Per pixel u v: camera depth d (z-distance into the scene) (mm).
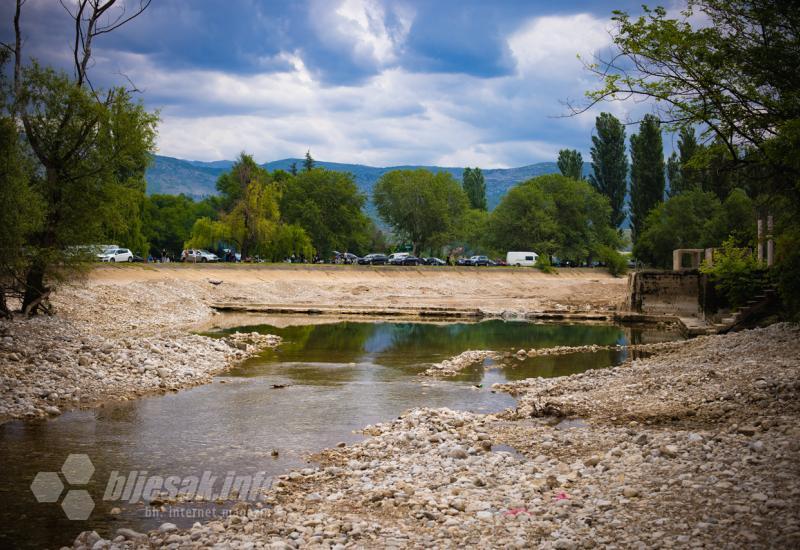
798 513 9305
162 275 68750
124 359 25734
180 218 137125
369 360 32375
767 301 38250
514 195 129750
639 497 10883
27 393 20547
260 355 33438
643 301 58250
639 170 112375
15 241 29594
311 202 118438
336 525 10695
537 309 66062
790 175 17531
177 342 31234
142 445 16375
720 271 41969
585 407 19391
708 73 16203
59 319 34906
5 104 30359
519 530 10047
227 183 133625
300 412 20438
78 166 33969
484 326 52312
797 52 16344
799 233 22531
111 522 11531
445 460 14484
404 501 11805
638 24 16062
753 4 16625
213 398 22250
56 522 11516
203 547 10023
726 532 9008
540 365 31062
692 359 26578
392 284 92062
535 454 15000
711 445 13383
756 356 24609
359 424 18984
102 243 36562
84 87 33875
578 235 129125
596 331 48500
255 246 93812
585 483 12180
